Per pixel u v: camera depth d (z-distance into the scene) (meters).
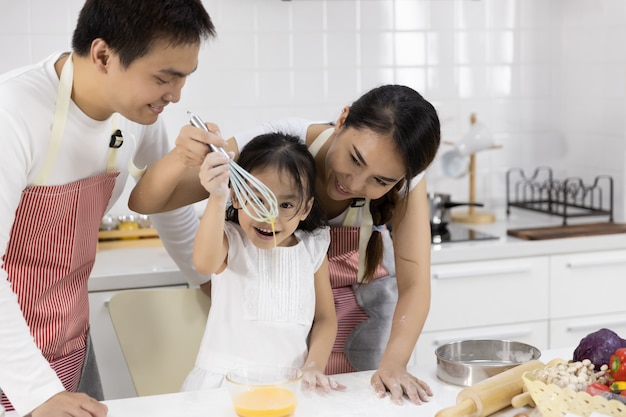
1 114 1.59
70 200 1.76
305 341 1.99
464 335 3.07
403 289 2.02
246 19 3.27
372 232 2.07
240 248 1.93
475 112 3.63
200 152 1.68
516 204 3.71
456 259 3.01
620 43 3.42
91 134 1.75
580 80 3.66
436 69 3.54
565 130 3.76
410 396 1.66
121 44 1.54
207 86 3.27
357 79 3.43
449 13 3.52
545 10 3.67
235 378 1.58
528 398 1.57
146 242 3.11
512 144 3.73
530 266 3.10
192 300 2.16
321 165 1.99
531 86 3.71
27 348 1.57
